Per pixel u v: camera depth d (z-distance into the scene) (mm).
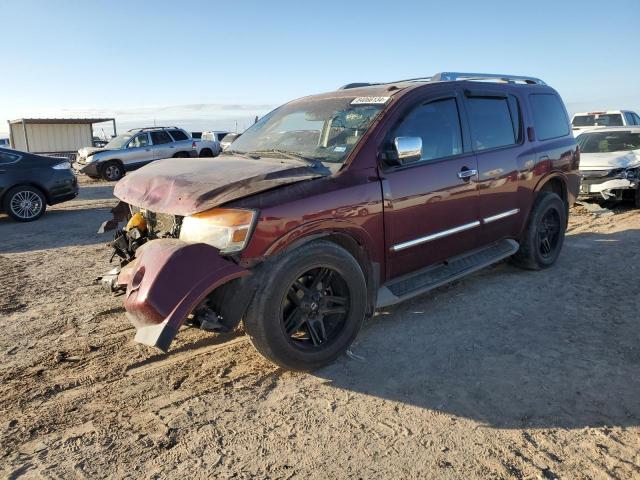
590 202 10438
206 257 3074
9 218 11102
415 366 3703
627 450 2746
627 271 5766
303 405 3242
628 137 10734
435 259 4492
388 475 2590
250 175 3438
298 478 2588
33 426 3055
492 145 5031
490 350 3924
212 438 2922
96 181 20250
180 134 21594
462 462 2676
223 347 4070
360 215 3734
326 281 3637
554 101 6145
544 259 5801
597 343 3994
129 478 2611
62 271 6352
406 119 4199
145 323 3004
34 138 28281
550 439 2855
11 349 4105
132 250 4047
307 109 4684
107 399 3346
